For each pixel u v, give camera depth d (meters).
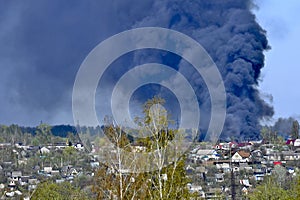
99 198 41.84
